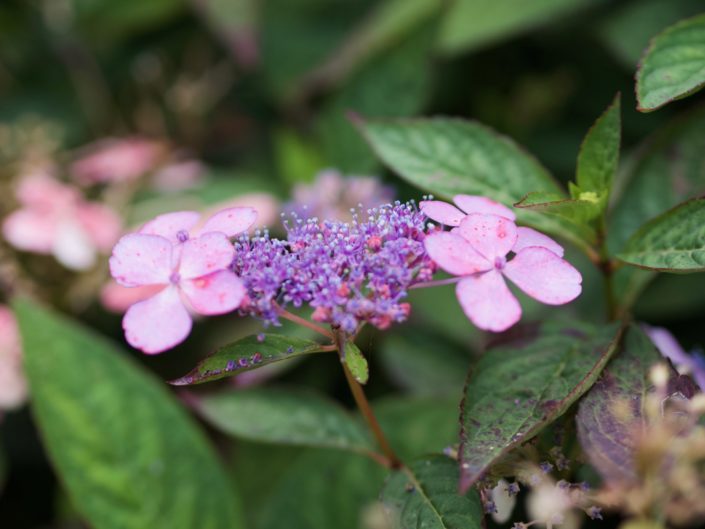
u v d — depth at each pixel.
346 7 0.62
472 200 0.35
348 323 0.32
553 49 0.55
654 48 0.36
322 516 0.43
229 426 0.41
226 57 0.66
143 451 0.42
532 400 0.35
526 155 0.40
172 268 0.33
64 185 0.58
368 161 0.55
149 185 0.58
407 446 0.43
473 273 0.32
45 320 0.43
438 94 0.56
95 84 0.66
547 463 0.34
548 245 0.34
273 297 0.34
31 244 0.51
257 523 0.44
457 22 0.52
